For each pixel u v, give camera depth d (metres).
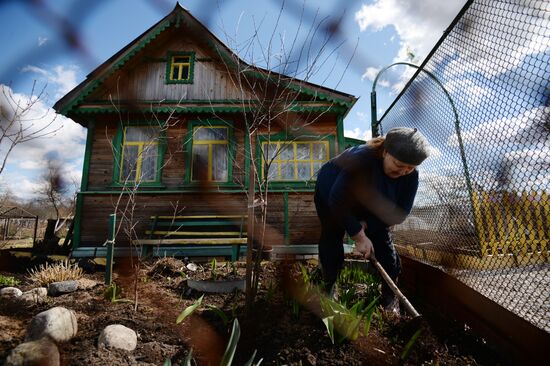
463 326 2.22
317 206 2.79
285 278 3.20
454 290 2.40
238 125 7.05
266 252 5.29
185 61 7.94
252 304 2.34
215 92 7.61
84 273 4.63
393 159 2.13
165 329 2.16
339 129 6.96
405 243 4.18
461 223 2.74
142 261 5.19
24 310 2.37
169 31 7.74
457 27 2.34
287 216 6.64
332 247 2.74
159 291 3.17
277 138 6.88
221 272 3.98
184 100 6.95
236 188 6.77
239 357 1.83
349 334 1.92
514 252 2.14
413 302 3.00
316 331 2.05
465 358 1.78
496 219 2.23
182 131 7.07
